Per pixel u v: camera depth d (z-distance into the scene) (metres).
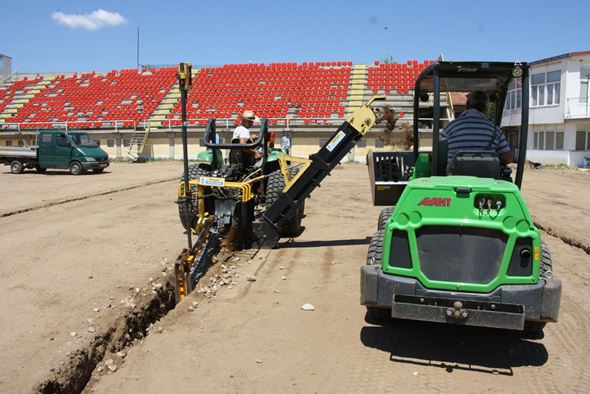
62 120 34.53
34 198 13.25
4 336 4.36
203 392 3.88
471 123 5.12
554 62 27.50
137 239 8.16
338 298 5.84
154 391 3.90
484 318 3.95
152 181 17.84
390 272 4.23
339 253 7.79
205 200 7.76
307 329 5.00
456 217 4.06
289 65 37.50
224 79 36.69
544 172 24.28
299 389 3.93
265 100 33.69
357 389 3.93
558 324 5.14
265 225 8.00
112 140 32.78
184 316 5.27
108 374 4.18
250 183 7.65
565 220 10.51
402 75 35.06
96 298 5.30
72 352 4.07
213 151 9.02
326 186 16.77
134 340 4.88
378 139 29.38
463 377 4.11
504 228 3.98
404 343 4.72
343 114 31.52
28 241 8.02
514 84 5.81
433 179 4.39
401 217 4.18
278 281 6.43
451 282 4.07
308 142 30.81
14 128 33.88
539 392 3.89
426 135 10.69
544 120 28.39
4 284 5.78
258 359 4.38
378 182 6.70
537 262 3.97
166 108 34.06
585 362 4.36
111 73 39.44
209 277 6.40
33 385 3.58
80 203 12.36
